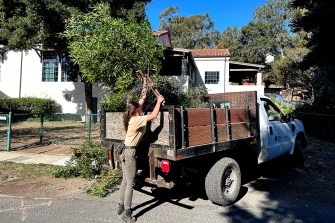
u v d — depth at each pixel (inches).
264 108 247.0
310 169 292.8
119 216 166.9
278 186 232.1
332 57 584.7
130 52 245.1
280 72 1401.3
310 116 607.2
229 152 201.6
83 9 573.6
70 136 489.1
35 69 834.2
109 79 259.3
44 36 569.6
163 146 159.6
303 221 162.7
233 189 190.5
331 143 480.1
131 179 158.2
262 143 233.1
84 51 245.8
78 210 175.6
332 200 198.7
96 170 246.2
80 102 811.4
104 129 207.8
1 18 598.5
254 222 161.2
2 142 424.8
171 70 802.2
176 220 162.7
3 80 845.8
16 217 163.8
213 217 167.9
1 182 231.0
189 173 177.6
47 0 541.6
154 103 242.8
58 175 246.1
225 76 951.0
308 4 613.9
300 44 1555.1
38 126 638.5
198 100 283.9
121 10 589.6
